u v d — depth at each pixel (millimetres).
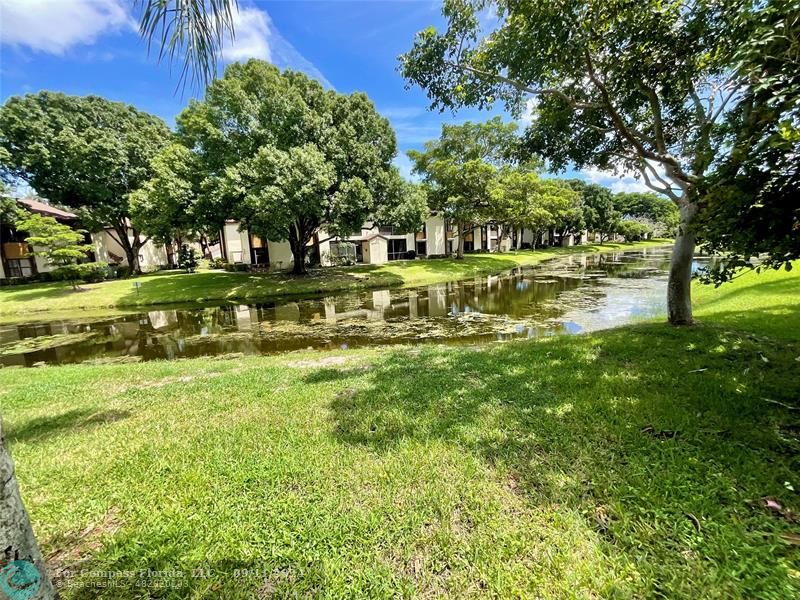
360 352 6352
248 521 2021
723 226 2957
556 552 1715
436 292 15289
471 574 1636
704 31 3461
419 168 27688
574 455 2463
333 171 15750
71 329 10828
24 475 2576
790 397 3072
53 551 1886
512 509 2014
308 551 1801
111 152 20281
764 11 2535
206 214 15359
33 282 19781
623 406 3119
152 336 9633
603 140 5941
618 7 3562
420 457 2570
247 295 15281
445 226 34406
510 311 10602
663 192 5691
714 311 7023
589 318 9180
